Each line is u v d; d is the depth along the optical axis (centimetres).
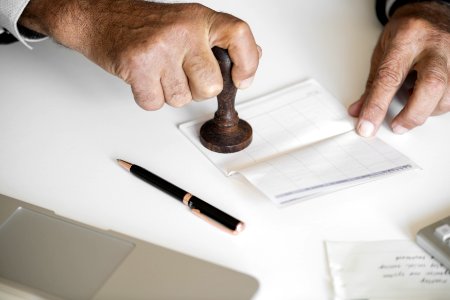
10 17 80
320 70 92
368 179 69
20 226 63
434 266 58
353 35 100
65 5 76
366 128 76
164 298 55
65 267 58
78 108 83
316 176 69
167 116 82
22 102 84
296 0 110
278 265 59
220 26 68
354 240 62
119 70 70
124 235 62
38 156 74
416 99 76
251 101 85
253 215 65
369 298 55
